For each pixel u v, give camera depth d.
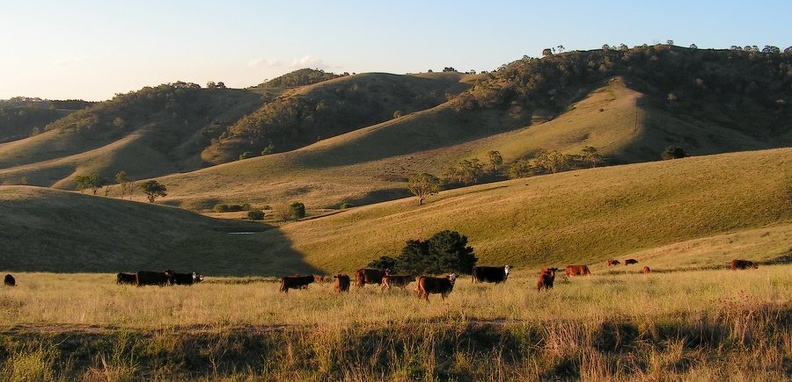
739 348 12.29
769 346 12.32
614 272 39.41
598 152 154.88
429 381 10.80
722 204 57.12
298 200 130.88
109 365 10.90
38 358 10.68
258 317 13.77
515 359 11.91
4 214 70.12
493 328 12.77
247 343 11.99
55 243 66.69
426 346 11.91
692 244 47.19
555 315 13.55
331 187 143.00
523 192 80.69
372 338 12.19
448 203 85.69
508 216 69.00
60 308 15.07
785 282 18.50
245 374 11.06
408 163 176.50
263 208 120.25
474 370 11.34
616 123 182.75
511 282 26.41
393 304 15.47
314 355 11.76
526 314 13.63
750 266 32.69
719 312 13.57
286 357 11.54
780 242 42.03
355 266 64.31
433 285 18.38
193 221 96.56
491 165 155.62
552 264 53.69
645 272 37.50
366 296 18.95
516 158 167.38
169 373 11.01
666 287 19.44
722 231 51.91
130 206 92.56
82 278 36.19
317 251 72.81
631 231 56.84
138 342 11.75
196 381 10.81
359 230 79.69
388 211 91.00
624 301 15.09
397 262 52.19
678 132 176.38
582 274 35.47
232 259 72.88
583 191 71.50
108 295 20.70
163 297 19.38
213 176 163.12
